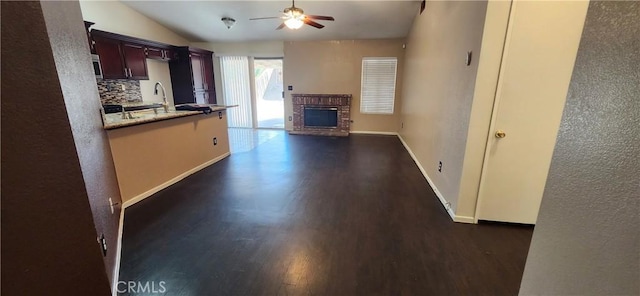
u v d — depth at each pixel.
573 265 0.90
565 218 0.94
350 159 4.59
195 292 1.64
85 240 1.26
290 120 7.30
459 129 2.45
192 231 2.30
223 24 5.87
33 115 1.04
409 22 5.41
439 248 2.07
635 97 0.68
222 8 5.14
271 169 4.00
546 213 1.04
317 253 2.02
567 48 1.93
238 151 5.11
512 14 1.93
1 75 0.96
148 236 2.22
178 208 2.72
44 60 1.04
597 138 0.80
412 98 5.04
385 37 6.41
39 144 1.07
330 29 5.98
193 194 3.07
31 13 1.00
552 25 1.90
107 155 2.29
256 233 2.28
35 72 1.03
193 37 6.72
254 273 1.80
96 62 4.13
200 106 4.06
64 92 1.19
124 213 2.60
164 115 3.27
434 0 3.52
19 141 1.03
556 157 0.99
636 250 0.69
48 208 1.13
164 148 3.23
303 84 7.07
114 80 4.98
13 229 1.07
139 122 2.80
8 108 0.99
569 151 0.92
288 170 3.96
